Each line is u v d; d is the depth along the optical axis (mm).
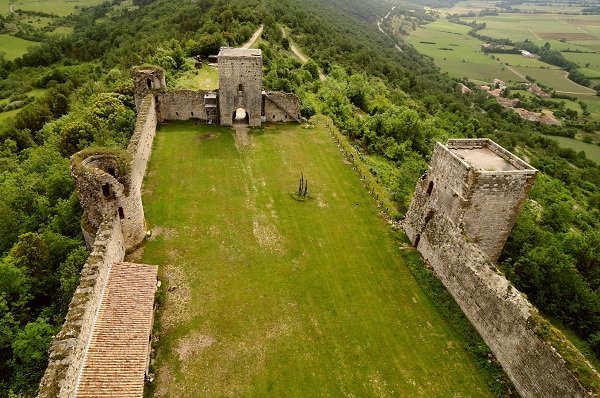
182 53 74875
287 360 25047
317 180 44062
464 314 28906
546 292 31469
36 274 29188
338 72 93188
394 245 35656
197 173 43375
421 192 34344
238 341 25844
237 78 50625
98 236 26672
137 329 23547
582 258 36781
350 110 66500
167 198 38875
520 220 37219
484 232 29969
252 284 30219
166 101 52719
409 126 63344
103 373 21016
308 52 109562
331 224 37594
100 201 29031
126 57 94875
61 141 50438
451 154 29734
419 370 25281
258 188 41781
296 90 68625
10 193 39531
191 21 104562
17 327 25016
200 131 52156
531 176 28000
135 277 26422
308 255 33656
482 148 32844
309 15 152500
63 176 39938
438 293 30609
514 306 24406
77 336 20125
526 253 33594
